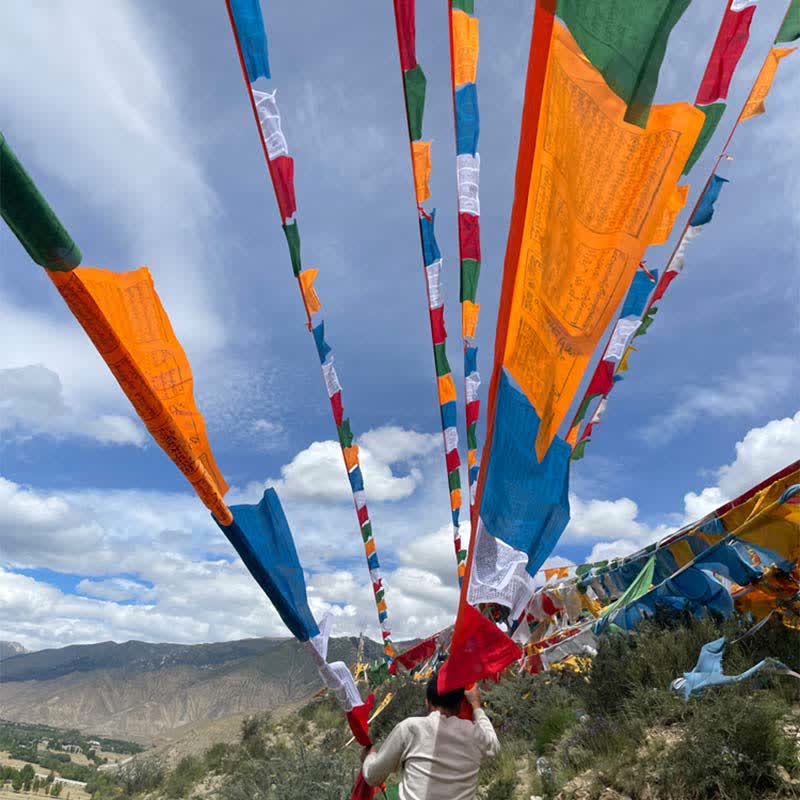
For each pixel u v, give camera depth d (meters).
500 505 2.73
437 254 5.74
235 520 3.50
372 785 3.46
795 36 6.74
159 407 3.05
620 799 6.34
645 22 2.29
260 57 3.99
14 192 2.26
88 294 2.76
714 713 6.20
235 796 11.55
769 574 9.27
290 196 4.50
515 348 2.58
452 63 3.98
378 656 19.33
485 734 3.34
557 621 14.54
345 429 7.51
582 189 2.42
